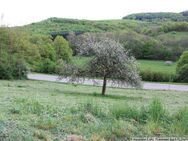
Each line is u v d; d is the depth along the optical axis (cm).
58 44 6831
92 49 3219
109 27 12988
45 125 1369
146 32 11819
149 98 3139
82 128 1398
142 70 6178
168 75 6156
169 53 9175
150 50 9188
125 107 1659
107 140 1323
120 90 3944
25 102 1858
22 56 4791
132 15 16788
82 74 3281
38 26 12500
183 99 3259
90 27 12812
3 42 4781
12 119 1424
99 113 1623
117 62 3178
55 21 13350
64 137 1277
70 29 12169
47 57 6378
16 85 3559
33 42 6475
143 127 1502
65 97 2612
